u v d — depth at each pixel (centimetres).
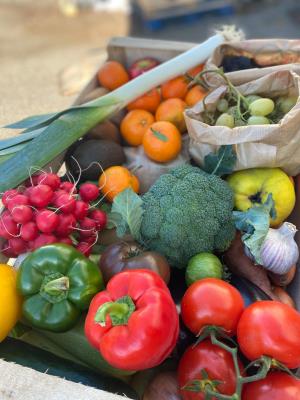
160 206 118
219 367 90
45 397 79
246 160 124
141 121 144
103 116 139
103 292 94
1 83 225
